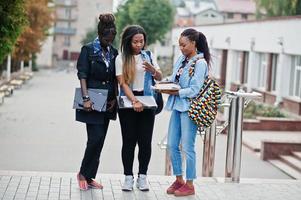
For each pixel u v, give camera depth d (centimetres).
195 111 787
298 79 2795
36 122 2344
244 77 3631
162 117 2766
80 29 10219
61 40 10219
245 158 1770
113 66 809
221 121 2220
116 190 832
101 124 810
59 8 10112
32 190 816
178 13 10162
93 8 10188
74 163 1526
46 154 1641
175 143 821
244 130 2320
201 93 793
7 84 4094
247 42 3456
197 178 948
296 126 2342
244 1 10544
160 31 6825
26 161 1527
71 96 3712
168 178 923
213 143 1013
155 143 1933
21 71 5569
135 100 783
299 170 1578
